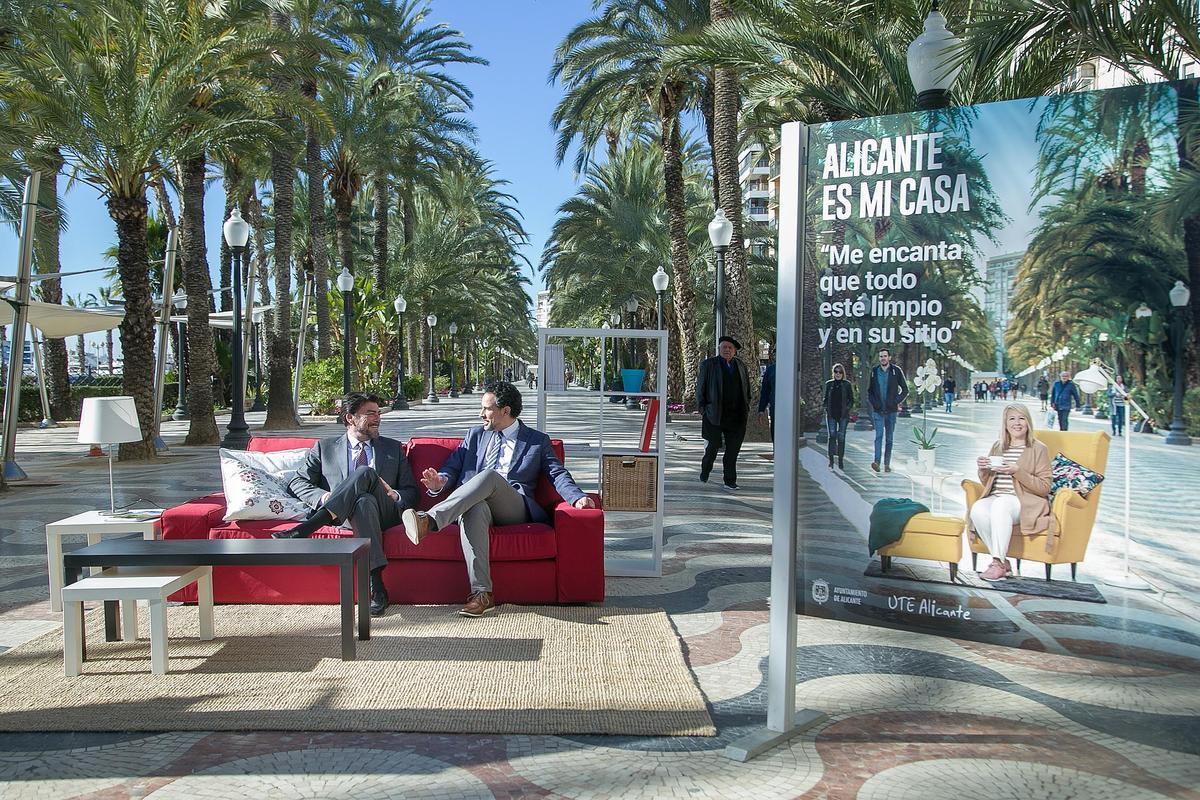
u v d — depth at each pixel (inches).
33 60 540.7
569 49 888.3
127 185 573.3
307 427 931.3
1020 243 120.9
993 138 122.4
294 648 181.0
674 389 1224.8
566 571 211.8
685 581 240.1
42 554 280.8
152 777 124.2
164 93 550.6
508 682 161.5
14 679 162.7
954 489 126.7
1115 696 158.4
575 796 119.4
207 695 154.7
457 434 783.7
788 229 136.1
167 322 680.4
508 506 215.6
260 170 1042.7
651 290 1279.5
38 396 1077.8
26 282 499.8
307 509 218.1
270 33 596.7
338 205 1221.7
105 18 541.0
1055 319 119.3
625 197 1234.0
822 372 136.6
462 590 214.1
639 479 241.3
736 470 505.0
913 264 128.7
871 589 133.6
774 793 120.5
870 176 131.8
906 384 130.3
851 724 145.6
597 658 174.9
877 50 342.0
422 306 1695.4
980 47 252.8
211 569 189.8
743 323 693.9
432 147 1301.7
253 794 119.2
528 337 3240.7
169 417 1182.3
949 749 135.5
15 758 130.3
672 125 925.2
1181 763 130.3
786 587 138.6
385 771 126.3
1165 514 111.7
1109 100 114.4
